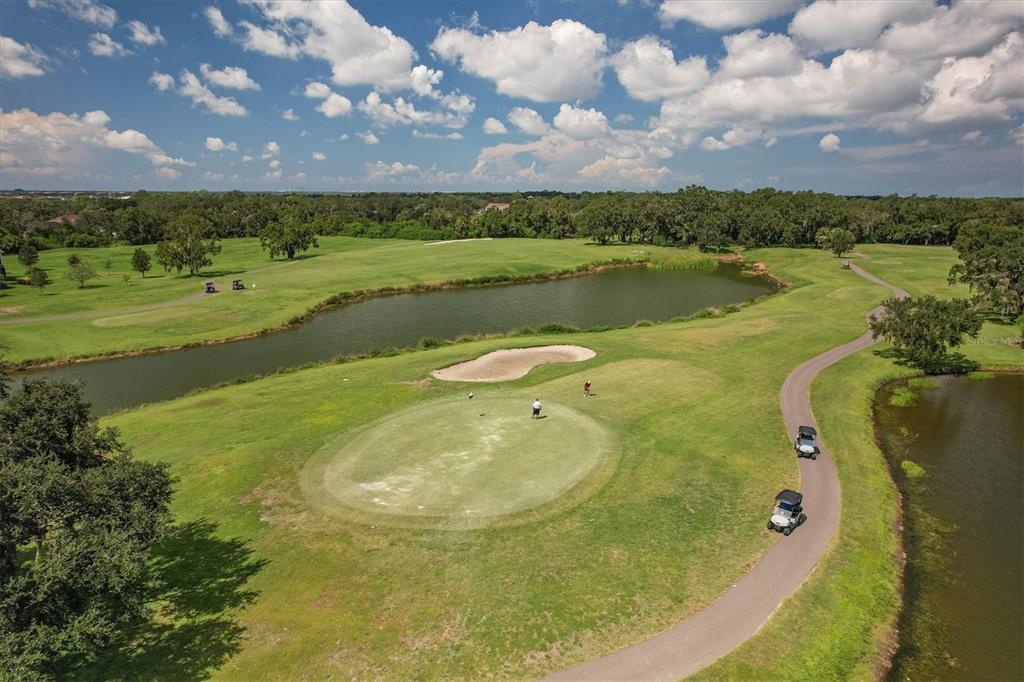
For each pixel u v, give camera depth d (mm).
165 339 87875
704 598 28828
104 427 52375
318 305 113250
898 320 68000
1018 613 28984
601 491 38750
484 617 27891
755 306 103375
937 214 192500
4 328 91562
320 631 27406
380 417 52188
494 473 41438
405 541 33812
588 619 27547
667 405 53781
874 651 26328
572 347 74562
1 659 20156
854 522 35656
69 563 22688
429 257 170625
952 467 44688
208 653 26203
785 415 51812
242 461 44312
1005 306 87250
